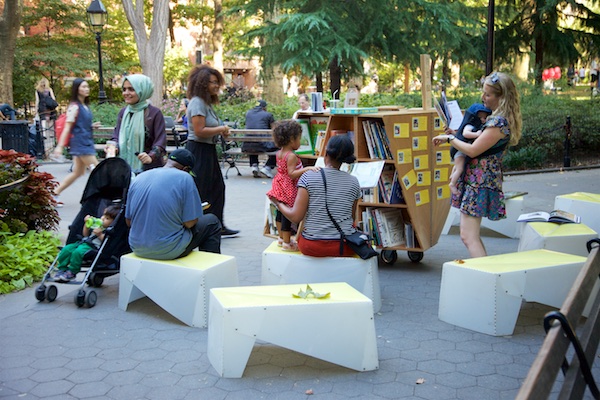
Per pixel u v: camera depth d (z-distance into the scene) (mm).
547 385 2420
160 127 7188
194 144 7586
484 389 4039
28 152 15766
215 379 4207
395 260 6969
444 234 8555
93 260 5723
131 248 5477
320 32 17469
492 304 4891
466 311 5062
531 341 4816
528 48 21016
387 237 6656
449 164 6973
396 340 4844
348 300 4285
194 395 3990
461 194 5688
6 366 4426
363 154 6645
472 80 22250
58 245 7145
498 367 4359
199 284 5078
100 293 5984
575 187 12367
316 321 4215
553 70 23828
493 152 5523
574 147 16391
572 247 6176
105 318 5332
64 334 4992
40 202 7535
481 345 4738
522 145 15805
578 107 16828
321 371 4316
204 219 5855
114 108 19500
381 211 6695
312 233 5355
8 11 24938
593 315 3680
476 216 5566
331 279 5355
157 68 23531
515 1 19953
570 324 2854
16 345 4785
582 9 20109
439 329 5062
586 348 3164
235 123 16438
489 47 12914
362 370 4297
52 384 4156
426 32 18797
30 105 31531
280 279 5500
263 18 20156
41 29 34594
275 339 4184
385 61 20219
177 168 5703
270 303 4211
